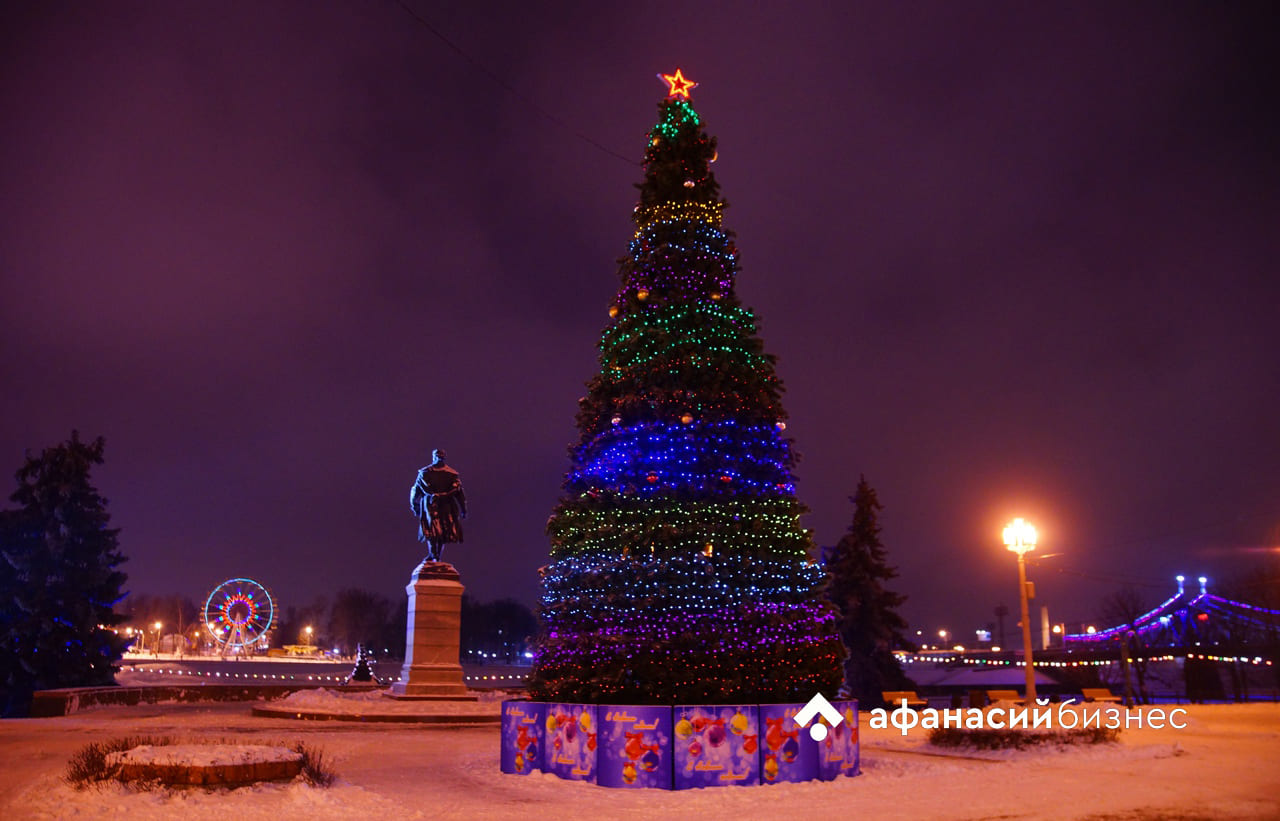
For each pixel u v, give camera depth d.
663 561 14.71
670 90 18.53
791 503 15.84
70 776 11.67
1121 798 12.25
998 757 17.66
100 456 41.16
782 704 14.20
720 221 17.72
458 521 33.38
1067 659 61.12
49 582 38.69
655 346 16.30
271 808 10.70
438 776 14.75
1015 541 24.20
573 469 16.39
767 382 16.53
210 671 68.00
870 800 12.27
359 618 145.00
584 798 12.55
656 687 14.24
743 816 11.17
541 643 15.79
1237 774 14.78
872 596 47.84
